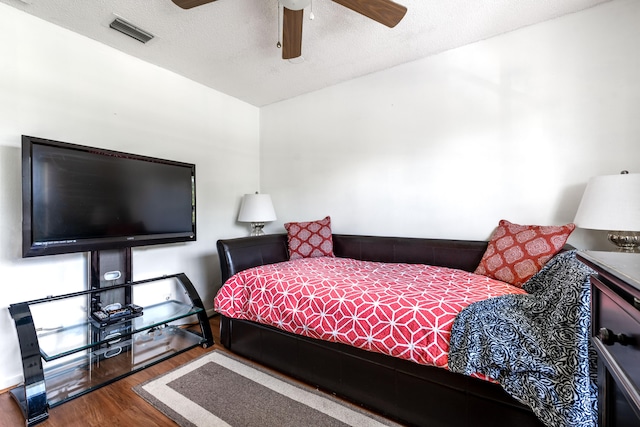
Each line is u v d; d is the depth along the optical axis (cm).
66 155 174
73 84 201
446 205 233
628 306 58
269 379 174
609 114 177
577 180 186
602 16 178
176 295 264
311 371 167
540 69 196
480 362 107
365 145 275
